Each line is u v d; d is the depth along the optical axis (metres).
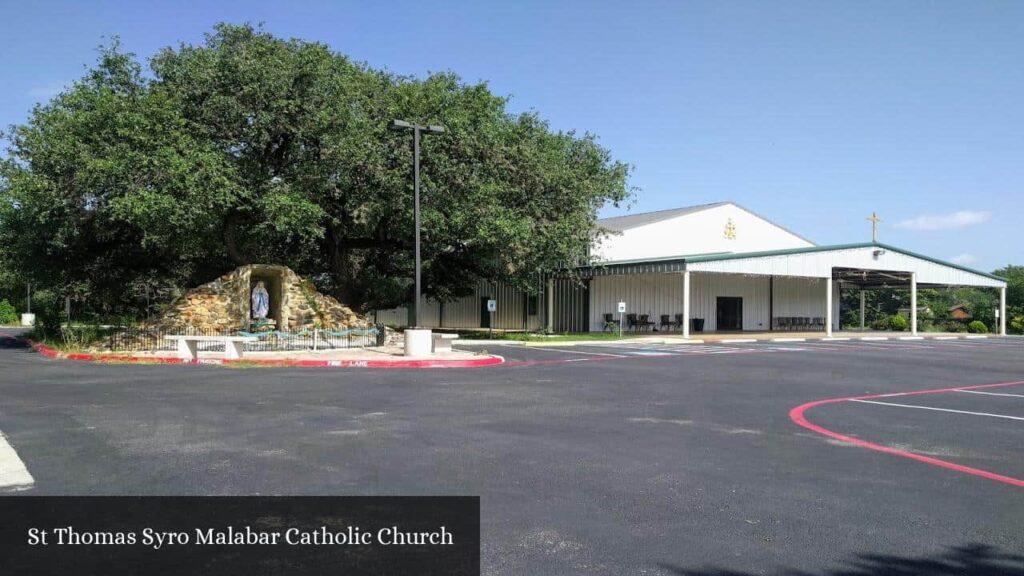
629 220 43.53
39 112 24.17
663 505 5.88
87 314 34.22
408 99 25.17
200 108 22.88
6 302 60.03
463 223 25.94
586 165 34.28
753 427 9.50
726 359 21.11
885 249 39.97
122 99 22.39
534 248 28.81
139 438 8.33
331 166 23.70
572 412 10.57
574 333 36.72
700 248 41.66
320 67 23.67
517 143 28.34
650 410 10.86
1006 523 5.50
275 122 23.25
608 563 4.62
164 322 22.83
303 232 23.97
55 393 12.20
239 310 23.81
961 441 8.70
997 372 18.28
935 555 4.82
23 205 23.20
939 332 49.19
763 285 43.84
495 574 4.43
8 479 6.47
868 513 5.72
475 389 13.17
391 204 24.94
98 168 20.34
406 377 15.19
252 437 8.43
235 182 22.34
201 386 13.27
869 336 38.84
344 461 7.27
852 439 8.76
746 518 5.56
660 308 39.31
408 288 37.28
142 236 26.19
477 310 43.78
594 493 6.20
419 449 7.86
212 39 24.50
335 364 18.16
